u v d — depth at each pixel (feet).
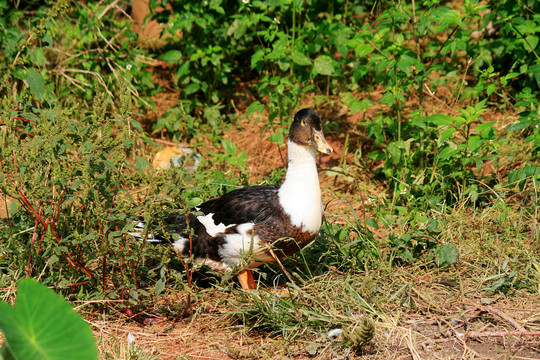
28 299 15.38
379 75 44.01
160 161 40.60
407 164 36.09
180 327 25.00
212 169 39.32
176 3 45.34
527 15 40.91
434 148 35.60
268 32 40.57
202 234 27.89
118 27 47.78
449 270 28.73
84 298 25.09
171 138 45.29
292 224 26.81
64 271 25.66
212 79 47.96
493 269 27.99
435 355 22.04
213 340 23.97
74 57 42.88
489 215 32.35
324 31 42.32
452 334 23.36
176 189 23.90
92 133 23.70
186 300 26.18
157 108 47.93
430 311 25.36
